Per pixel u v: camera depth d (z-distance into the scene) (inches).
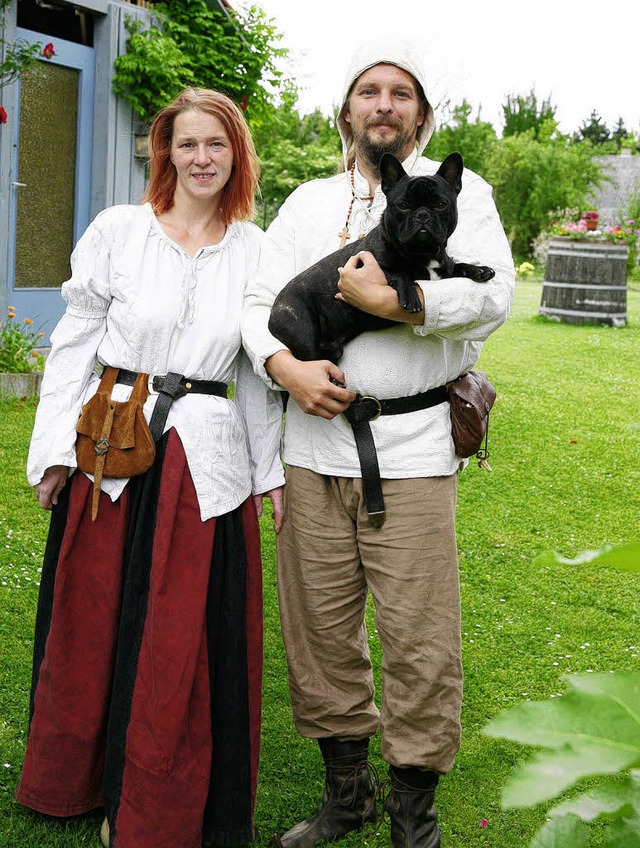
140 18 323.3
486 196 97.0
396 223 87.7
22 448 216.8
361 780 103.1
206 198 96.6
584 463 240.5
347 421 95.7
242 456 98.3
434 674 94.2
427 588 94.4
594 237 491.8
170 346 95.0
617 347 417.7
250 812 98.0
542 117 1258.6
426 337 93.8
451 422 96.3
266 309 97.5
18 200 300.4
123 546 94.0
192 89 98.5
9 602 146.8
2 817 99.7
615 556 32.9
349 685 102.0
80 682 95.4
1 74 267.9
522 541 188.7
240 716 96.2
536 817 104.9
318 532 98.9
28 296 307.0
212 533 93.3
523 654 142.8
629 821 31.6
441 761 95.6
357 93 97.5
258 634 98.5
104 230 96.2
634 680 32.2
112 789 93.2
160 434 93.4
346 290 87.4
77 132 317.1
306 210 100.1
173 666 90.4
